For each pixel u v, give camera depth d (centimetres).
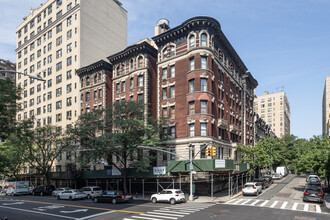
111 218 2064
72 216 2217
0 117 2125
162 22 5512
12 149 4691
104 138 3347
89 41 5922
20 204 3197
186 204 2778
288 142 7950
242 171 4212
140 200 3269
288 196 3338
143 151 3847
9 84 2198
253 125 6550
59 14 6412
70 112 5747
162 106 4156
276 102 15000
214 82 3972
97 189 3791
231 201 2936
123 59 4819
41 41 6850
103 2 6438
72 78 5788
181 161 3353
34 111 6800
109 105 5094
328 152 3628
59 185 5391
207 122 3672
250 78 6284
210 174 3422
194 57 3825
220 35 4212
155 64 4631
